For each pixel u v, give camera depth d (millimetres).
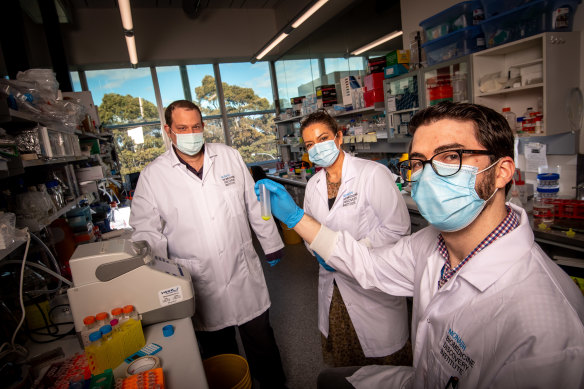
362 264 992
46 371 986
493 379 557
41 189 1691
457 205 659
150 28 5543
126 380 853
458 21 2328
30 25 4785
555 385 482
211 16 5906
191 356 985
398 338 1488
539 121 1922
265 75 6727
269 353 1704
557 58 1825
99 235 2766
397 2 3670
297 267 3400
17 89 1536
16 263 1358
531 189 2137
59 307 1362
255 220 1753
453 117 651
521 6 1855
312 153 1580
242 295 1637
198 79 6305
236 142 6707
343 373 1073
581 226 1514
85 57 5227
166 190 1586
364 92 3404
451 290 700
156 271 1122
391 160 3377
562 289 563
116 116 5852
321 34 5203
